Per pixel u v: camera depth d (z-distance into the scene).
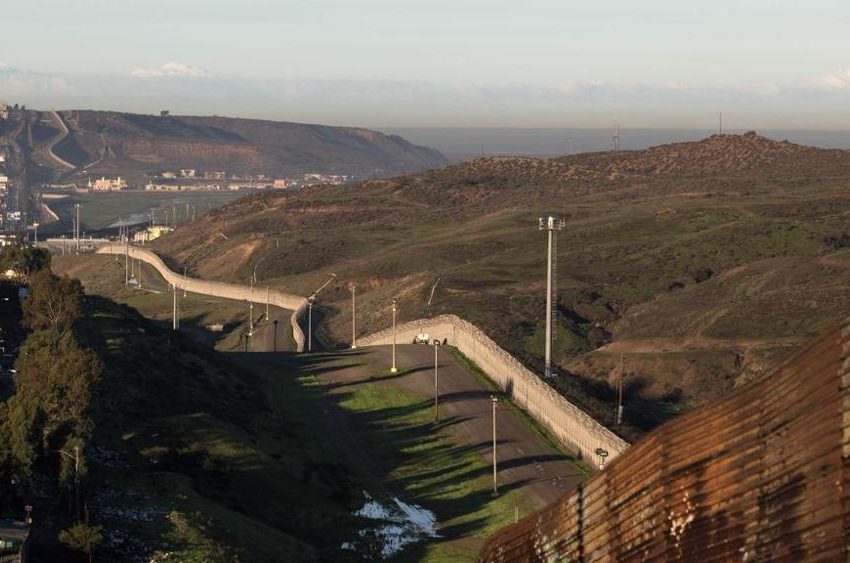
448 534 96.62
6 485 78.44
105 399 110.19
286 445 116.25
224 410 121.19
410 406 135.00
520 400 136.12
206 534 80.88
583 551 14.99
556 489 106.00
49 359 95.31
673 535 12.96
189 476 99.56
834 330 11.38
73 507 79.00
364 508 101.94
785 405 11.71
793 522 11.48
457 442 121.69
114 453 97.81
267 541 86.00
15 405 83.88
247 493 99.62
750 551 11.91
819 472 11.29
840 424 11.18
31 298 132.75
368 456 118.38
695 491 12.66
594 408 134.12
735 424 12.23
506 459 115.25
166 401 117.62
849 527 10.99
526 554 16.73
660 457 13.24
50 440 82.50
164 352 134.75
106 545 76.19
